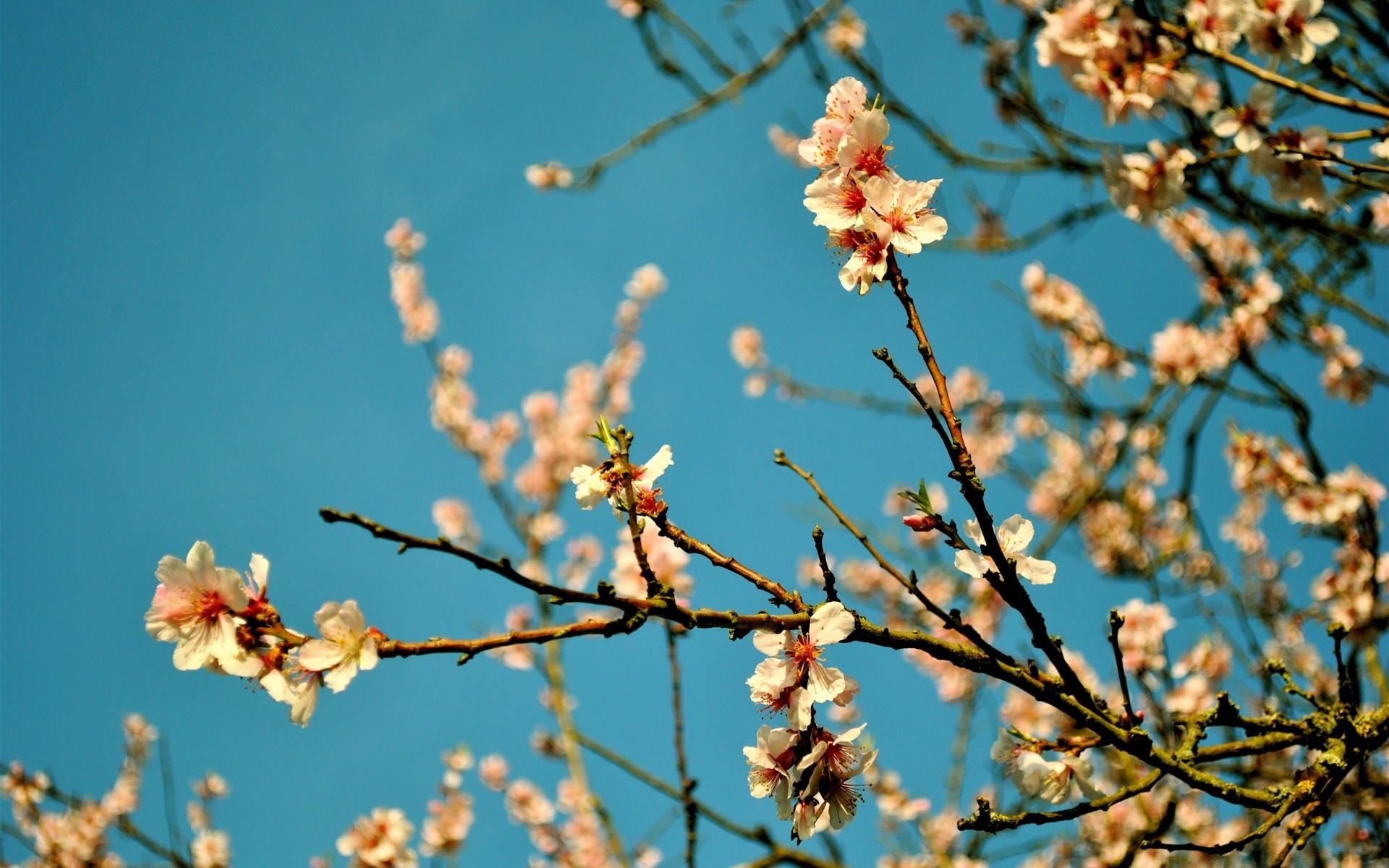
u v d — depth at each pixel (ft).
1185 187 9.98
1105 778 17.01
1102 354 22.86
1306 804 8.34
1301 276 17.29
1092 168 17.38
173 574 6.49
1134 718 7.96
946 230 7.43
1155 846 8.46
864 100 7.87
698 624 6.78
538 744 25.29
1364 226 16.12
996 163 17.81
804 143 7.88
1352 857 14.26
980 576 7.46
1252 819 17.60
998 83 18.58
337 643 6.49
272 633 6.55
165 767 19.89
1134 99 9.17
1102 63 9.38
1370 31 12.46
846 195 7.68
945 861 20.01
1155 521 24.35
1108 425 23.09
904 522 7.69
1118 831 18.89
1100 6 9.27
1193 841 18.34
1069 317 22.91
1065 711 7.80
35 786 22.99
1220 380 18.26
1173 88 9.43
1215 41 9.37
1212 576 21.79
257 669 6.42
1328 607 16.42
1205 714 9.11
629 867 17.60
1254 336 19.93
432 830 19.45
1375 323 16.93
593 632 6.57
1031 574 7.68
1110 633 7.93
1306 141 9.46
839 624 7.07
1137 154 10.00
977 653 7.63
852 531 7.53
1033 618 7.52
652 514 7.38
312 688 6.43
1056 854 19.92
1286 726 9.04
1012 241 19.02
